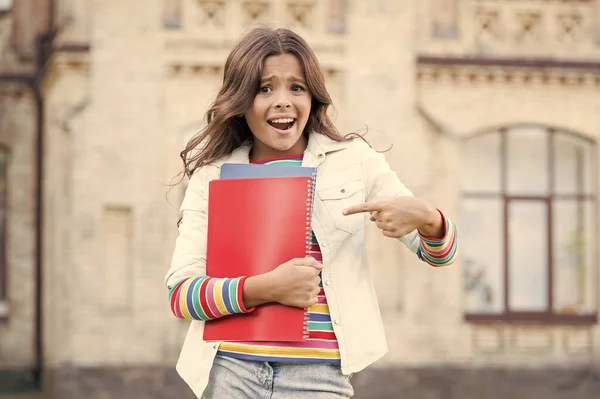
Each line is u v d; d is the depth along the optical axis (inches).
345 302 111.0
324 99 115.3
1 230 542.9
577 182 526.9
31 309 537.6
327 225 112.7
